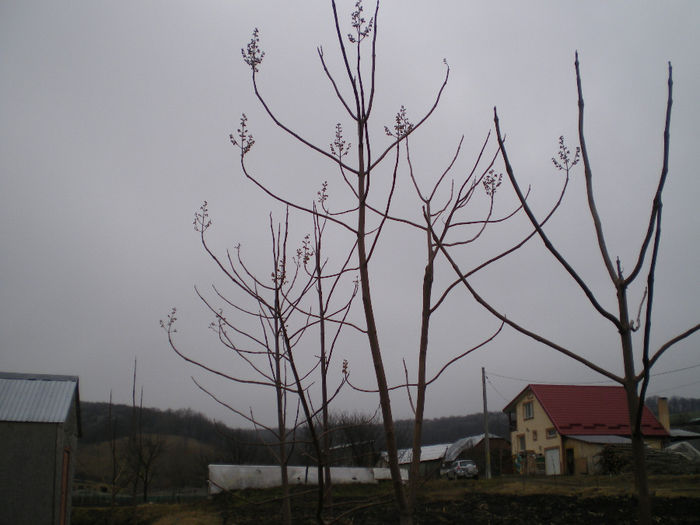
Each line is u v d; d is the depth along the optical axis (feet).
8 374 64.28
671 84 7.02
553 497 71.26
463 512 66.13
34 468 56.90
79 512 77.10
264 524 58.49
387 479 84.84
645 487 6.54
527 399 133.69
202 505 76.13
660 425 118.93
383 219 9.57
